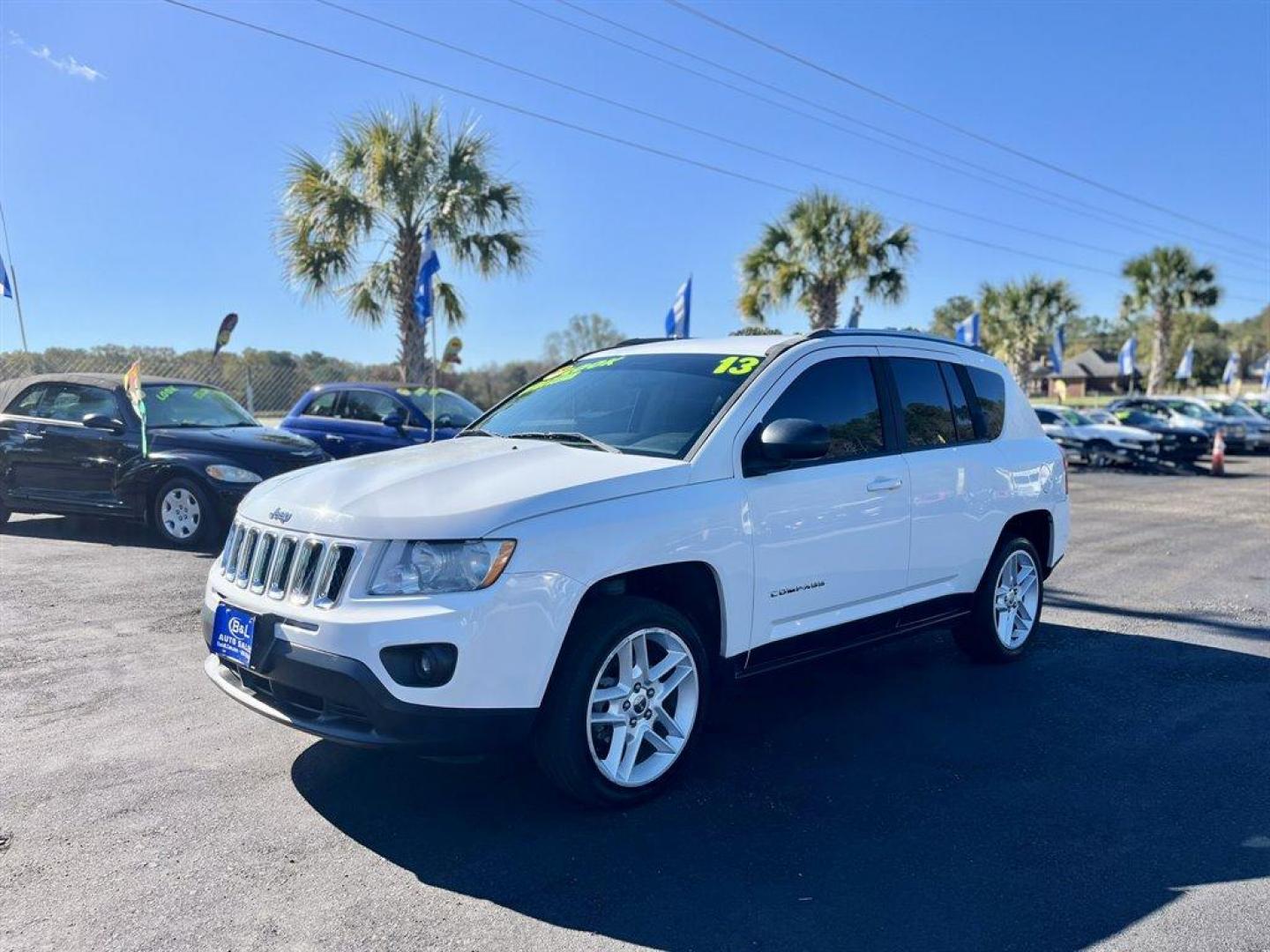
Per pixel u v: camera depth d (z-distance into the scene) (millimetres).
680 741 3910
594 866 3332
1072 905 3133
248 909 3025
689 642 3906
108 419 8914
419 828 3582
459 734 3340
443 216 15469
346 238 15539
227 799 3793
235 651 3668
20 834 3484
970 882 3268
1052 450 6070
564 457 4004
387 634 3264
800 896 3166
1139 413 24578
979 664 5875
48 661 5441
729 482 4055
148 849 3389
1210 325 75875
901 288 21656
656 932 2947
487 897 3119
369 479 3826
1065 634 6695
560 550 3479
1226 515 13719
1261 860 3451
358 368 16719
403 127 15570
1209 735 4715
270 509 3832
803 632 4395
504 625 3359
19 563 7988
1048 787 4059
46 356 13039
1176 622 7074
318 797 3824
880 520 4688
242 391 15148
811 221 21266
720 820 3699
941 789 4023
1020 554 5875
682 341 5160
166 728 4504
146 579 7426
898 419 4977
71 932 2885
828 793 3959
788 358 4523
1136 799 3961
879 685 5441
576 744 3551
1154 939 2943
